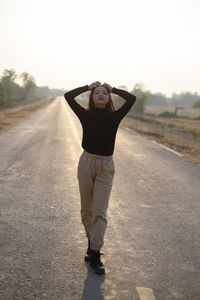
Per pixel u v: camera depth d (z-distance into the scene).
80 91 3.22
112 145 3.18
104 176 3.16
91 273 3.06
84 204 3.37
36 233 3.99
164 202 5.63
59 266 3.17
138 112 59.41
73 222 4.43
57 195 5.74
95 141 3.12
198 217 4.91
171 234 4.18
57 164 8.60
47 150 10.99
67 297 2.65
